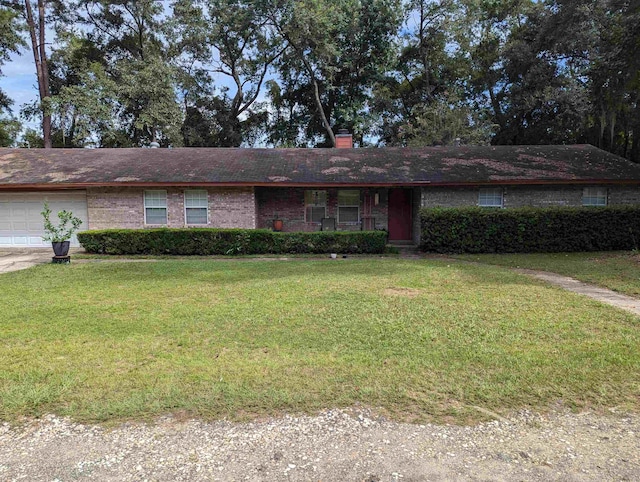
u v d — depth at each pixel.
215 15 28.03
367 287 7.12
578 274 8.27
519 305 5.88
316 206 15.27
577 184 13.65
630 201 14.01
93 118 24.83
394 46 27.61
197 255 12.55
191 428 2.80
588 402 3.14
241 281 7.80
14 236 14.35
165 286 7.39
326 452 2.55
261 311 5.59
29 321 5.25
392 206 15.44
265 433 2.75
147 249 12.65
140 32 29.23
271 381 3.46
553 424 2.86
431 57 28.80
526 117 24.59
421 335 4.60
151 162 15.34
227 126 30.30
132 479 2.30
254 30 27.77
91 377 3.55
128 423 2.86
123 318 5.35
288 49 28.59
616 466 2.40
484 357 3.96
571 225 12.17
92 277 8.34
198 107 31.11
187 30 28.33
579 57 21.64
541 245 12.23
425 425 2.84
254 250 12.72
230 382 3.44
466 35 26.14
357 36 26.80
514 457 2.49
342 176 13.95
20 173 14.06
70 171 14.22
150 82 25.62
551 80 22.84
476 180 13.35
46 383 3.44
